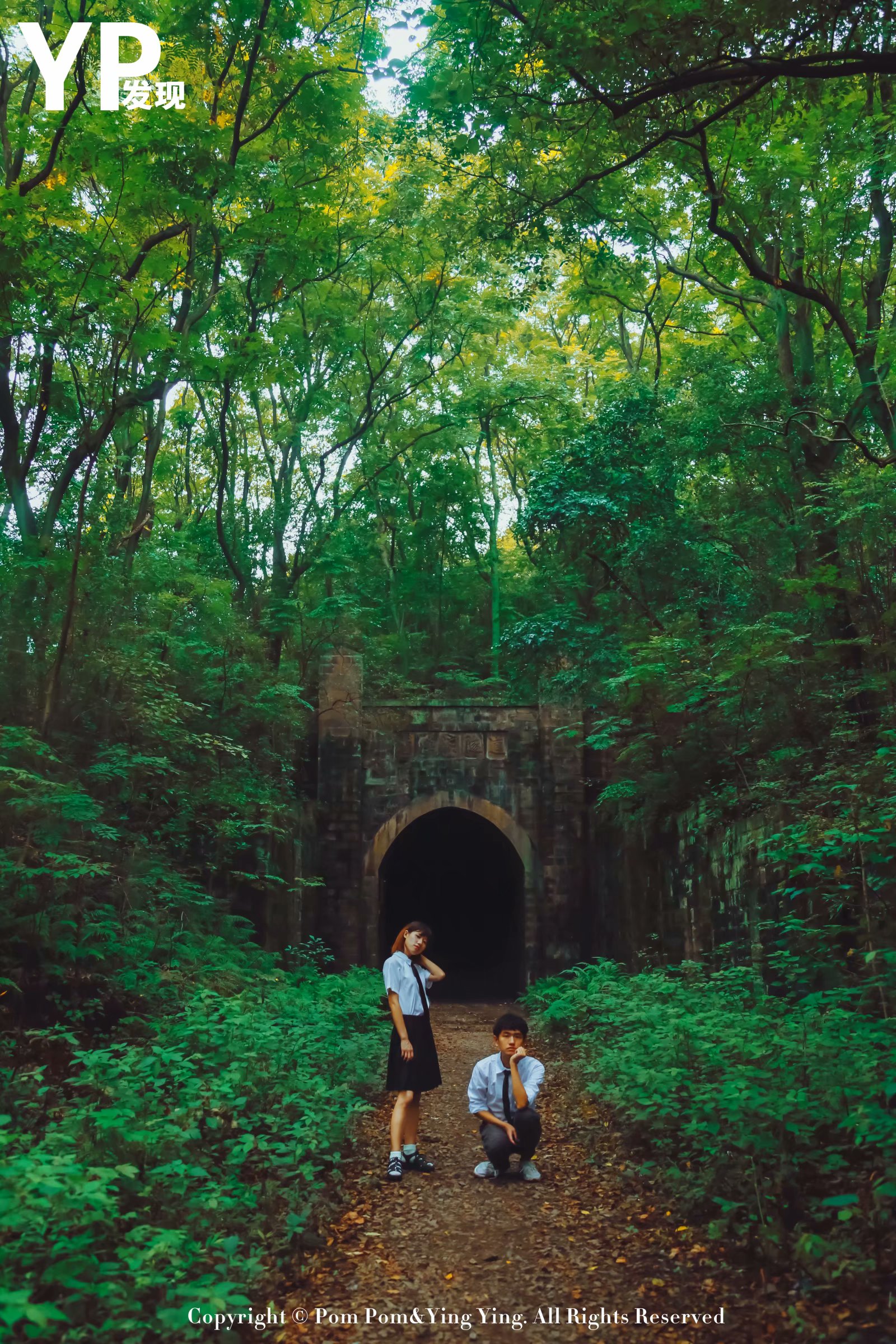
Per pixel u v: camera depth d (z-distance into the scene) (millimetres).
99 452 14016
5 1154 4762
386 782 20875
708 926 12617
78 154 10516
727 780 13109
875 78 10281
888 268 12500
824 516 12070
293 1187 5141
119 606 12633
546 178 11625
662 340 21875
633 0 6574
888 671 10672
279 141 15305
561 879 20297
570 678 17125
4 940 8039
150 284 11469
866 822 7863
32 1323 3426
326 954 18969
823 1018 6680
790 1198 4660
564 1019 12406
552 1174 6098
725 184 11375
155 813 12477
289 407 22078
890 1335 3463
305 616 20516
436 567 27766
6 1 12086
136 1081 5699
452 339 22828
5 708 10836
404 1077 6227
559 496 15820
